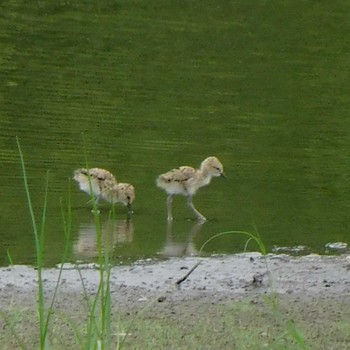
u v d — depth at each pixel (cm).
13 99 1934
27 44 2314
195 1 2761
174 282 1084
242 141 1789
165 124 1858
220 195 1534
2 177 1531
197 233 1334
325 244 1287
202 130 1833
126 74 2158
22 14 2547
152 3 2731
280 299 1040
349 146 1791
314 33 2581
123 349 862
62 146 1697
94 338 747
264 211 1448
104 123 1836
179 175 1468
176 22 2577
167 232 1338
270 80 2194
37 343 880
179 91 2073
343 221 1399
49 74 2114
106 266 762
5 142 1694
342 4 2844
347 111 2016
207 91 2088
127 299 1018
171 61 2281
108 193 1459
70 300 1008
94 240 1276
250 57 2361
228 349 873
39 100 1941
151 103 1983
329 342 905
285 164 1675
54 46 2312
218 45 2431
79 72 2148
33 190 1484
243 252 1235
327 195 1531
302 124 1912
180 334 909
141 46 2372
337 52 2439
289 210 1452
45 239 1264
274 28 2595
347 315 991
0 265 1138
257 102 2036
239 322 952
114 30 2472
